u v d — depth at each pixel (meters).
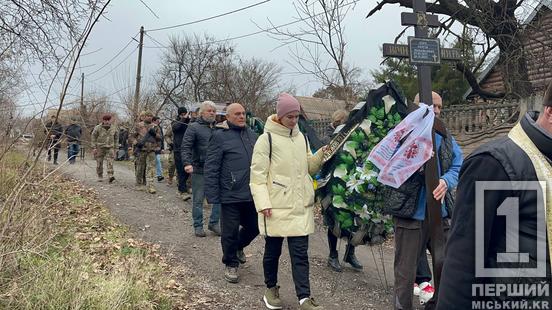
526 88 11.87
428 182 4.07
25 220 3.98
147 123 10.35
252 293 4.88
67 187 7.37
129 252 5.35
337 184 4.98
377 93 4.92
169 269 5.22
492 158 1.89
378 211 4.91
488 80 17.50
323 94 18.70
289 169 4.40
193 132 6.96
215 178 5.12
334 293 5.07
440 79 19.53
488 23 12.37
